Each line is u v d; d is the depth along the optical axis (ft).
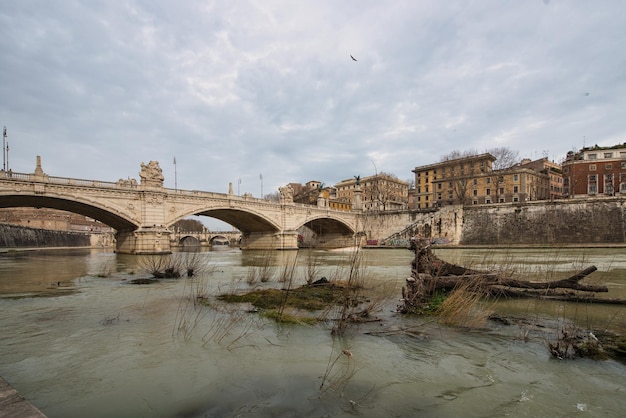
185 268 85.40
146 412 18.70
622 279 58.70
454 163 309.83
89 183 139.64
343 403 19.39
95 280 70.59
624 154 227.40
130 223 153.48
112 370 24.22
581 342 27.04
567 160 264.52
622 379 21.94
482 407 18.78
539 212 184.65
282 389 21.20
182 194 166.91
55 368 24.68
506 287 44.96
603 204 168.04
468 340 29.60
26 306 44.86
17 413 13.76
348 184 448.65
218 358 26.23
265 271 67.62
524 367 23.97
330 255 163.84
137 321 36.88
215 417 18.11
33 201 136.98
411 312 38.09
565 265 79.71
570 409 18.48
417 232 222.89
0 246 221.05
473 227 204.03
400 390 20.86
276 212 215.31
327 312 37.83
